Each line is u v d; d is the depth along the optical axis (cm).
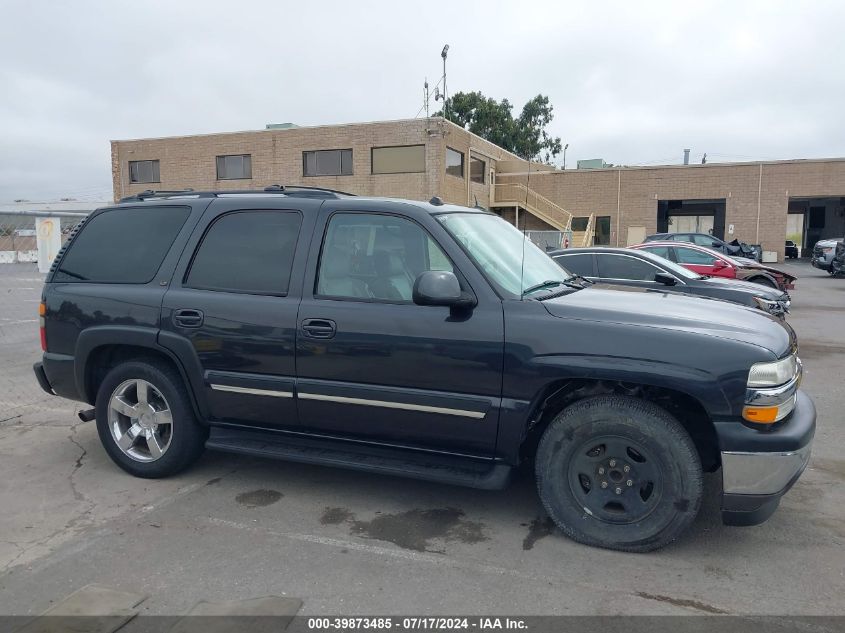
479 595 324
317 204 437
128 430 485
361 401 403
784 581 338
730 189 3506
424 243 407
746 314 402
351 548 373
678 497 353
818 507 429
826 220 4219
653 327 358
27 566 353
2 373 817
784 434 341
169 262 464
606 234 3659
